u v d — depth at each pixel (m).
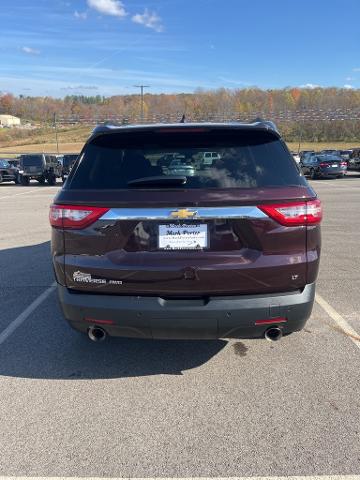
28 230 10.27
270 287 3.08
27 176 28.56
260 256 3.04
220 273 3.02
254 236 3.02
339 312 4.80
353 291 5.48
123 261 3.08
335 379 3.44
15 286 5.85
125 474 2.50
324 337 4.18
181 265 3.02
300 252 3.10
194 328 3.10
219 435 2.81
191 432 2.84
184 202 2.97
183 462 2.58
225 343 4.12
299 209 3.05
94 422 2.96
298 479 2.44
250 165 3.14
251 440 2.75
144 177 3.11
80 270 3.15
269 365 3.68
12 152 96.62
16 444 2.75
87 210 3.08
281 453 2.63
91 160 3.27
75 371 3.64
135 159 3.21
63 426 2.92
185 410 3.08
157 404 3.16
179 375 3.56
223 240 3.02
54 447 2.72
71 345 4.11
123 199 3.02
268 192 3.02
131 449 2.69
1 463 2.59
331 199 15.98
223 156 3.17
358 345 4.01
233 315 3.06
